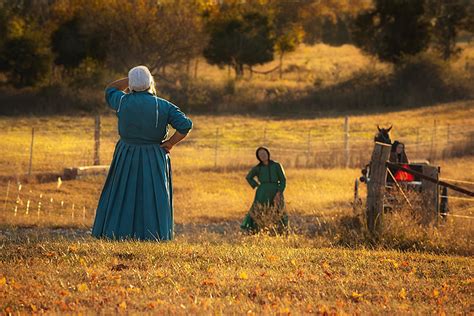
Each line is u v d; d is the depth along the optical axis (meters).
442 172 61.03
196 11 152.75
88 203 47.22
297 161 69.31
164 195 21.05
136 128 20.77
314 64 198.50
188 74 145.88
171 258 19.06
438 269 20.14
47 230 36.03
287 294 15.98
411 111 131.25
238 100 136.50
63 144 81.62
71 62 147.62
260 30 167.88
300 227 35.25
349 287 17.12
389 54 157.12
